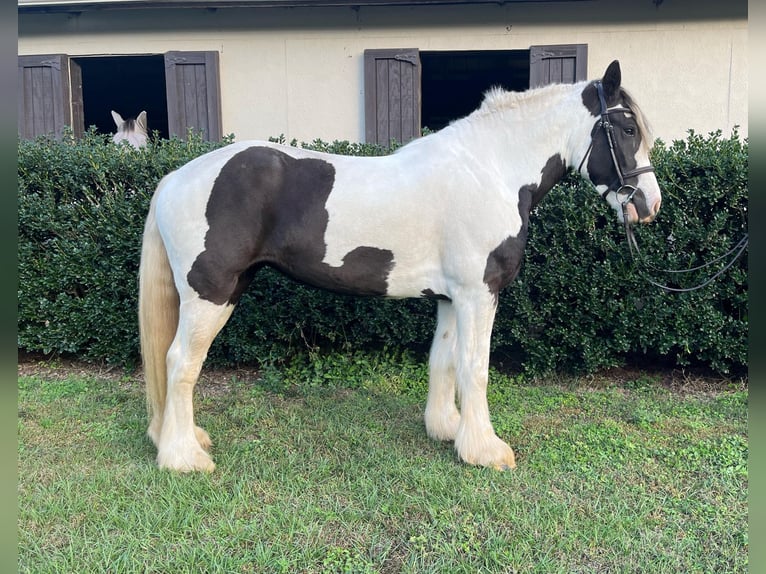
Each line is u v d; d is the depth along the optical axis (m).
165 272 2.82
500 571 2.05
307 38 6.09
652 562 2.13
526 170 2.86
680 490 2.65
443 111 12.13
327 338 4.47
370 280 2.79
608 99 2.81
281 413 3.57
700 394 3.97
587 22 5.80
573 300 4.07
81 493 2.58
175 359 2.76
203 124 6.20
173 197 2.69
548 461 2.92
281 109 6.22
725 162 3.75
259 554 2.12
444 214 2.70
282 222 2.71
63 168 4.18
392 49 5.95
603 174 2.87
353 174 2.74
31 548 2.19
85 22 6.24
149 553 2.16
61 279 4.25
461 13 5.91
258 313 4.19
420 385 4.06
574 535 2.27
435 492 2.59
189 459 2.77
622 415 3.58
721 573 2.08
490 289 2.76
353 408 3.65
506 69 10.66
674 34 5.71
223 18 6.12
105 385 4.11
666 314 3.92
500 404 3.75
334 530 2.30
